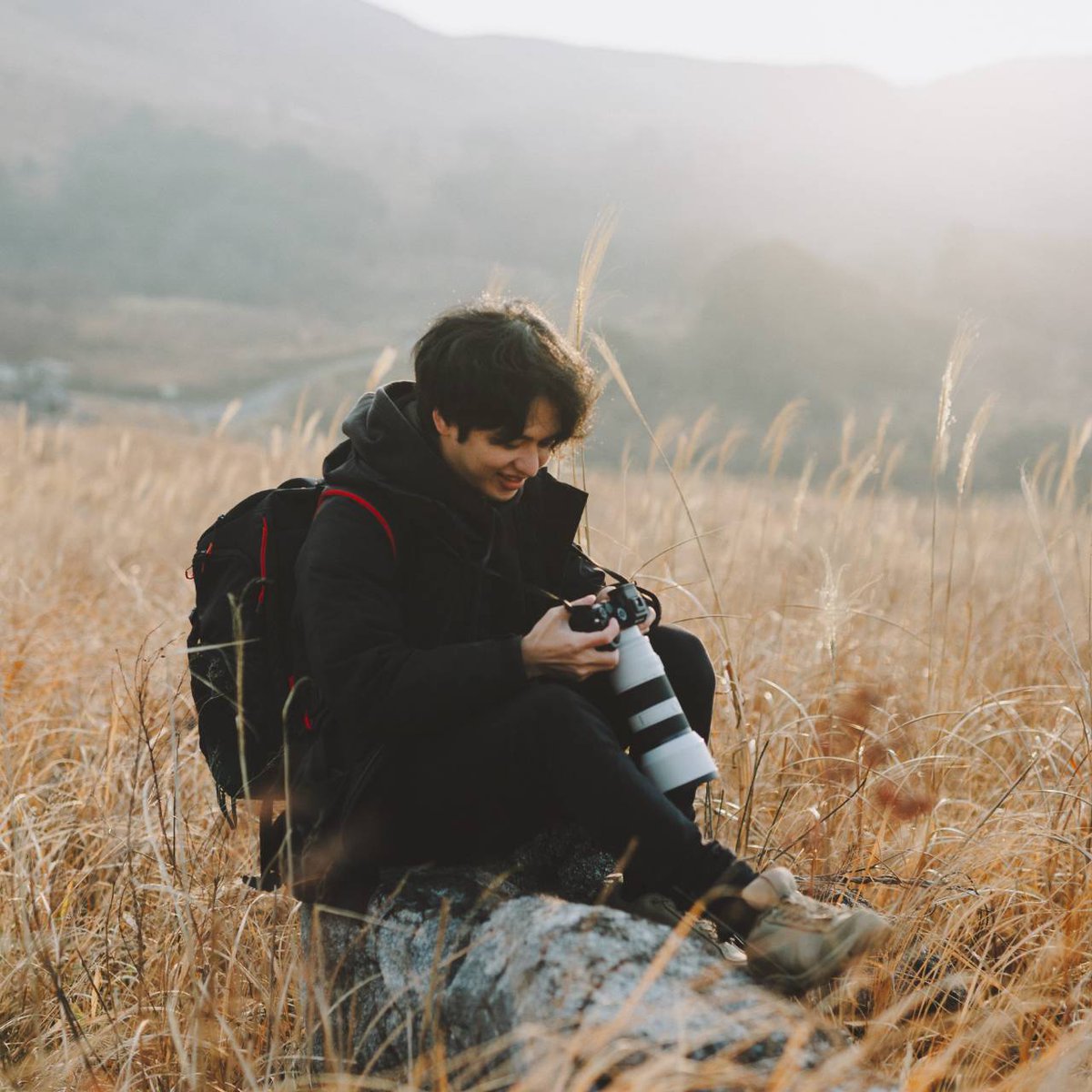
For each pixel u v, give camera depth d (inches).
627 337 5147.6
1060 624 181.2
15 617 197.8
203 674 95.4
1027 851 113.5
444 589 92.4
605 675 92.3
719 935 86.4
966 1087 80.3
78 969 105.9
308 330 7258.9
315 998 90.5
